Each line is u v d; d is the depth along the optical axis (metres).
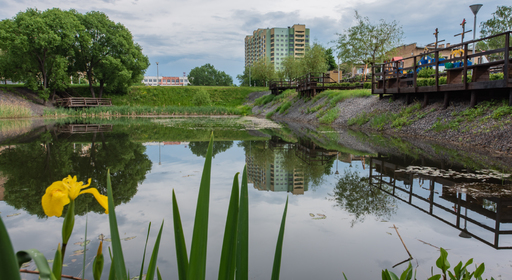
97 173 5.03
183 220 3.08
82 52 31.53
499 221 3.07
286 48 114.06
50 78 30.12
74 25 29.77
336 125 14.54
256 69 50.56
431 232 2.83
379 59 23.33
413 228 2.93
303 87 22.64
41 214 3.24
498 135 6.95
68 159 6.20
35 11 29.69
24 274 2.07
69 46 29.55
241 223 0.79
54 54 29.20
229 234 0.77
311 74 22.47
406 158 6.30
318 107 18.27
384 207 3.51
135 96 37.34
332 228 2.93
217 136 10.86
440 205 3.55
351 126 13.47
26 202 3.60
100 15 32.53
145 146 8.27
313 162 6.16
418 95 11.38
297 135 11.09
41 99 30.38
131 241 2.63
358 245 2.57
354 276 2.09
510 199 3.71
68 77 32.38
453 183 4.41
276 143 9.02
